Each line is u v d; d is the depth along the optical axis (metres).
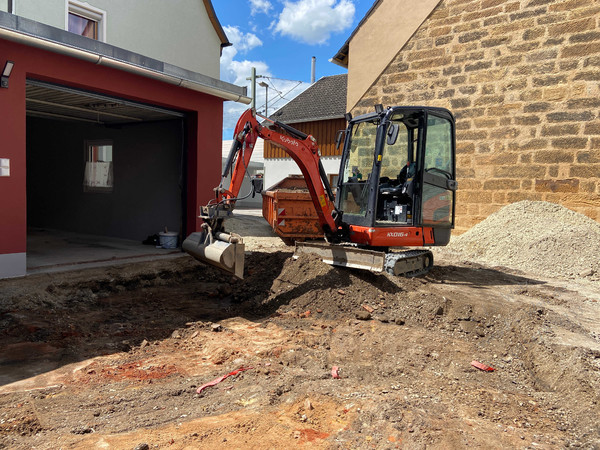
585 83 10.15
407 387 3.82
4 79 5.79
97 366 4.11
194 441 2.86
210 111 8.95
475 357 4.60
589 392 3.71
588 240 9.14
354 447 2.85
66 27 10.11
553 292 7.20
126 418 3.20
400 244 7.07
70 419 3.15
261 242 11.51
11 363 4.09
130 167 10.41
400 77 13.32
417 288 6.46
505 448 2.88
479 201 11.89
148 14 12.19
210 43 14.28
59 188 12.02
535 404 3.67
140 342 4.78
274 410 3.33
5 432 2.92
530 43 10.91
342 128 19.25
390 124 6.91
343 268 6.75
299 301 6.07
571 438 3.11
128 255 8.33
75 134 11.51
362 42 14.12
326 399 3.51
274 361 4.33
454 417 3.28
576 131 10.29
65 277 6.50
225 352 4.50
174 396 3.58
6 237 6.04
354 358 4.55
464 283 7.50
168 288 7.11
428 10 12.64
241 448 2.80
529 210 10.63
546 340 4.76
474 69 11.87
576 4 10.21
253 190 6.38
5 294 5.55
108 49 6.55
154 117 9.47
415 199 7.14
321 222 7.42
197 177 8.82
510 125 11.29
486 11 11.59
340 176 7.90
